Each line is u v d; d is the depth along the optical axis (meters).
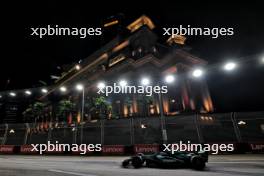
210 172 8.27
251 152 16.42
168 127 25.97
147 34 58.84
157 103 47.09
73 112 55.47
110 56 62.78
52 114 65.38
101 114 44.78
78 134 27.95
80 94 58.16
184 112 47.59
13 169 9.77
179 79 52.88
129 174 8.02
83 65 73.00
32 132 27.88
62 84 71.81
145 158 10.27
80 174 8.15
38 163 12.44
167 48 64.31
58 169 9.69
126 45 61.22
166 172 8.42
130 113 46.78
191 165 9.58
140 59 52.34
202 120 22.69
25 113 64.19
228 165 10.20
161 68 53.81
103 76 56.97
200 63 56.44
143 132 25.62
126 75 52.19
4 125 26.98
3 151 22.73
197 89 54.22
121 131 26.73
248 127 24.78
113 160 14.08
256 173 7.88
